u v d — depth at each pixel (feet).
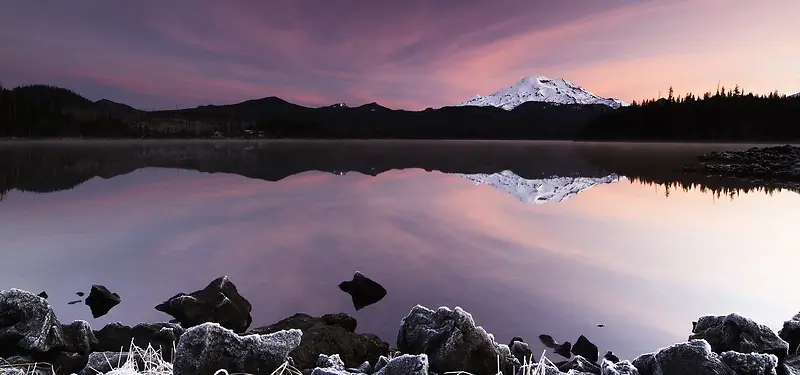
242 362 13.46
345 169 168.76
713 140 458.09
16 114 611.06
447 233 52.95
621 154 287.28
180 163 200.34
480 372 14.40
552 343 23.77
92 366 14.40
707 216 66.74
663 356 13.83
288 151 345.10
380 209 71.87
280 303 29.81
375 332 25.27
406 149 393.70
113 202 78.38
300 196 88.38
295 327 22.88
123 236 50.34
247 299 30.55
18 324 16.08
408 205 76.69
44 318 16.42
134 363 14.30
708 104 501.97
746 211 71.36
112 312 28.25
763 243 48.26
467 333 14.97
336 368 14.79
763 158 156.97
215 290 27.37
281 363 13.71
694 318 27.48
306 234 51.88
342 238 49.67
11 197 84.84
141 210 69.56
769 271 37.40
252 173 147.74
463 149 393.29
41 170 155.63
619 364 13.70
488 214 67.72
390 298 30.73
